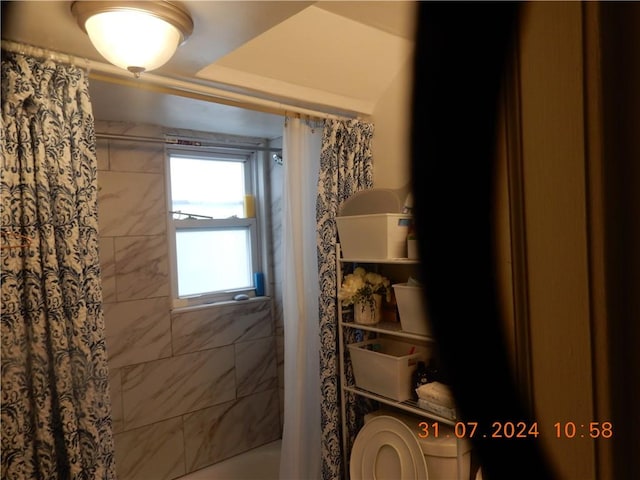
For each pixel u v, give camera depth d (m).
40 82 1.09
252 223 2.53
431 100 0.35
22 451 1.03
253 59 1.53
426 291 0.36
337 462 1.75
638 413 0.29
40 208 1.07
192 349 2.20
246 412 2.40
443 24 0.35
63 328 1.09
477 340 0.34
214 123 2.12
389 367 1.58
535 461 0.32
